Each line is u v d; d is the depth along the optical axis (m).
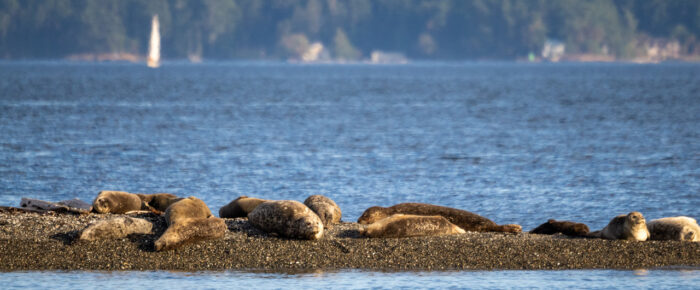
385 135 162.38
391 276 50.72
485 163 117.94
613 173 107.00
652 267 53.16
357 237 59.91
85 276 50.06
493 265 53.47
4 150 126.00
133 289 47.28
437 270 52.38
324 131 170.00
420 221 60.75
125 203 67.56
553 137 159.50
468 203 84.94
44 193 90.31
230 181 99.12
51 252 54.56
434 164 116.38
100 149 130.25
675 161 119.81
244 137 154.50
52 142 139.38
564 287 48.19
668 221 60.88
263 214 60.03
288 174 105.06
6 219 61.44
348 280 49.69
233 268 52.41
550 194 90.00
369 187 95.50
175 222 57.16
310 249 56.44
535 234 62.25
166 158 119.94
